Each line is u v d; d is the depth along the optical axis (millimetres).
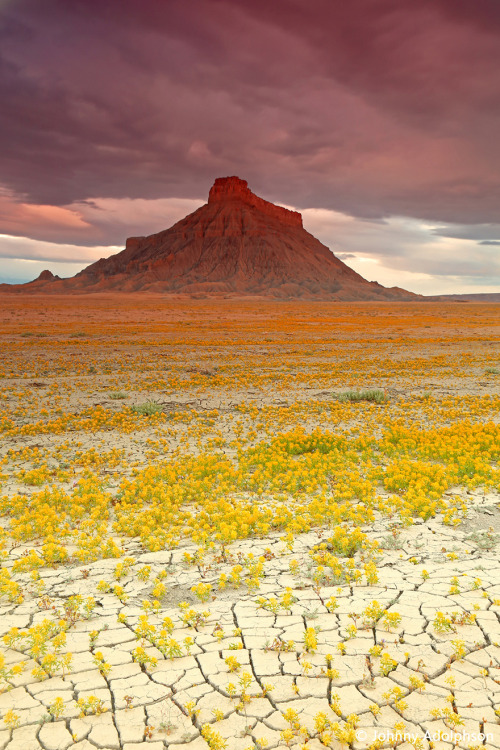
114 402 17422
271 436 12797
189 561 5781
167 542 6383
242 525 6547
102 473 9836
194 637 4309
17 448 11680
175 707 3500
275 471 9445
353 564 5391
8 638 4059
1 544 6320
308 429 13688
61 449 11523
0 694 3639
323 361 29359
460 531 6727
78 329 48344
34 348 32656
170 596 5086
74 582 5422
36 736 3256
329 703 3518
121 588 4945
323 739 3148
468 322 69312
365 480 8531
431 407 16844
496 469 9430
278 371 25375
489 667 3854
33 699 3580
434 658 3957
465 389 20438
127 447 11844
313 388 20609
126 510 7402
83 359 28141
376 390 18844
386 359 30359
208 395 18875
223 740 3137
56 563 5934
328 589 5145
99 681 3768
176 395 18812
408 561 5801
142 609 4793
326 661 3941
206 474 9273
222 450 11727
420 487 7938
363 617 4523
